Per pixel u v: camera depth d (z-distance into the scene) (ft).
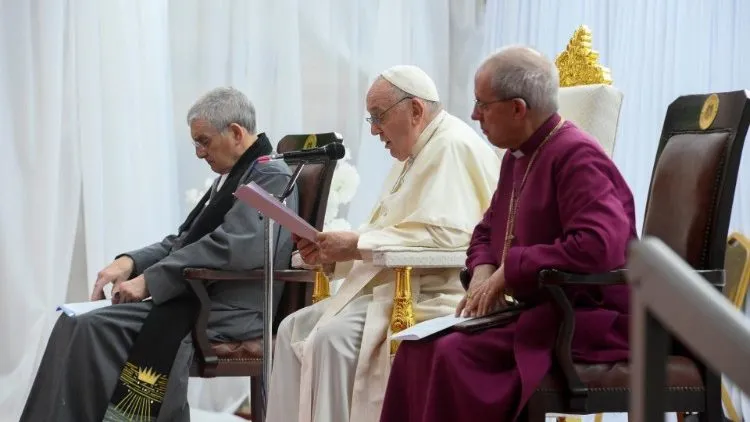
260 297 23.16
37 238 29.81
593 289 15.88
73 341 21.40
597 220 15.12
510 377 14.94
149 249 24.59
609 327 15.53
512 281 15.49
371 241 19.60
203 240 22.31
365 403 19.33
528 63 16.29
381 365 19.36
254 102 32.63
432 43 35.12
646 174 32.89
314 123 33.78
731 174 15.49
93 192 30.45
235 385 32.45
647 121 32.86
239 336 22.74
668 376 15.20
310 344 19.93
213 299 22.75
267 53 32.86
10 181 29.58
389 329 19.53
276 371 21.18
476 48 35.83
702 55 32.71
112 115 30.66
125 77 30.76
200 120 23.73
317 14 33.60
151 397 21.42
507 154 17.69
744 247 24.98
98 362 21.48
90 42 30.53
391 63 34.37
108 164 30.66
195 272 21.71
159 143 31.37
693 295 6.29
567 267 15.10
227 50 32.48
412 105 21.15
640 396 6.88
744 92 15.60
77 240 31.22
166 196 31.50
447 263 19.70
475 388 14.87
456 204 20.33
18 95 29.76
